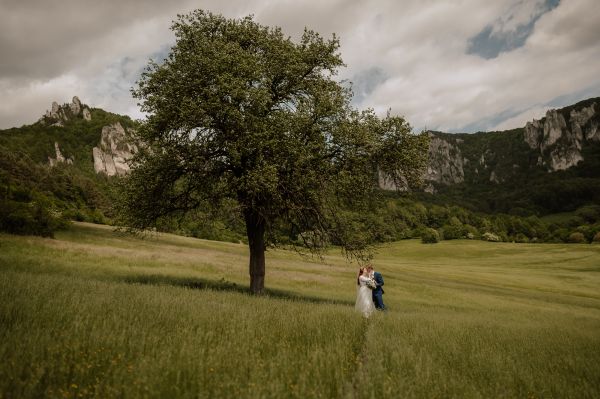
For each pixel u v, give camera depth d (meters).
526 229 196.50
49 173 118.25
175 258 41.53
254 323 7.82
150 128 19.39
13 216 36.97
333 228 21.45
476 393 4.53
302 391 3.95
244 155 19.23
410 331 9.48
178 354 4.97
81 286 11.09
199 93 19.42
